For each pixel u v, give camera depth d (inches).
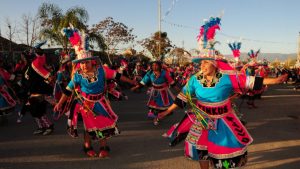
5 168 229.5
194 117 197.3
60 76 385.7
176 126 203.5
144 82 385.4
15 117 430.6
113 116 248.5
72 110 250.5
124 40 1264.8
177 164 239.1
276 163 241.4
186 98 198.5
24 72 349.1
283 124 397.4
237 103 622.5
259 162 243.6
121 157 255.4
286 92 930.1
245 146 184.5
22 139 312.0
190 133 195.6
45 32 948.6
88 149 259.4
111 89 257.0
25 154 263.3
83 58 231.5
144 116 449.4
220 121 187.6
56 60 754.8
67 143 297.4
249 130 358.9
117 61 1117.1
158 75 379.6
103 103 244.8
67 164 238.4
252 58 494.9
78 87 243.0
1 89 364.2
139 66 859.4
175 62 1593.3
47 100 332.2
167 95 384.5
